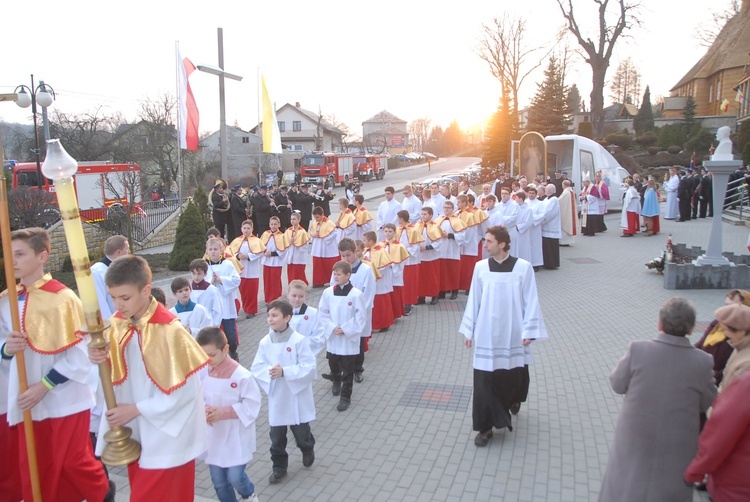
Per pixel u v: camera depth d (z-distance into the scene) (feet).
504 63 159.74
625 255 53.78
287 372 16.74
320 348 19.42
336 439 19.67
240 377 14.52
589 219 66.64
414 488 16.48
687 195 75.56
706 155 147.23
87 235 57.72
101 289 19.52
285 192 65.21
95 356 10.54
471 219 40.14
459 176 148.66
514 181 73.87
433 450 18.69
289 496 16.26
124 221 62.69
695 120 171.83
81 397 13.43
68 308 13.15
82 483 13.52
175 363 11.10
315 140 229.86
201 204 58.44
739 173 80.94
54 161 9.92
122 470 18.30
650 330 30.60
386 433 20.02
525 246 45.34
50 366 13.23
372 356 27.94
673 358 12.01
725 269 39.09
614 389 12.85
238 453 14.48
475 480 16.79
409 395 23.25
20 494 14.66
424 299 38.58
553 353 27.37
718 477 11.75
